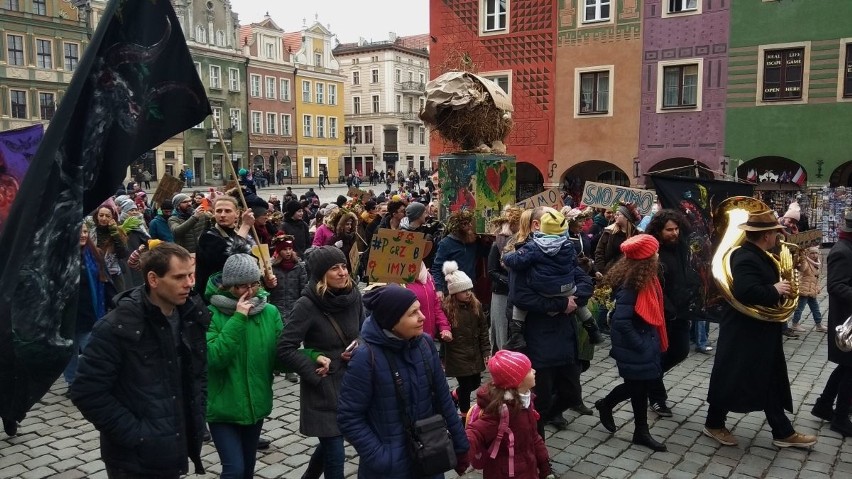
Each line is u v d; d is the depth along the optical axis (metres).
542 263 4.92
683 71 23.66
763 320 5.30
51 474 5.13
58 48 47.25
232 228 5.28
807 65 21.66
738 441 5.68
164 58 4.04
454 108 8.00
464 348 5.72
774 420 5.51
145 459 3.18
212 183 57.31
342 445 4.16
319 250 4.18
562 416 6.07
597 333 5.46
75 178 3.43
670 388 7.18
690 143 23.62
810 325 10.41
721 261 5.42
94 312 7.07
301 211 10.74
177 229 7.30
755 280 5.18
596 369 7.85
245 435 4.17
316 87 68.25
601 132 24.95
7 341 2.99
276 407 6.64
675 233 6.15
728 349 5.43
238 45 59.31
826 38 21.36
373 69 81.81
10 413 3.01
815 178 21.89
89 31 48.62
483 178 7.96
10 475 5.10
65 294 3.23
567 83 25.34
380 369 3.24
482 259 7.43
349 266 9.43
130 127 3.83
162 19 4.00
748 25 22.38
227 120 58.56
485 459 3.96
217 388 4.00
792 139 22.11
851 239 5.71
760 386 5.38
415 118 84.25
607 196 10.23
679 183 7.39
